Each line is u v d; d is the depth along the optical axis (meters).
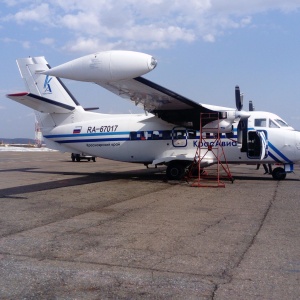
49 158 43.62
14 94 17.91
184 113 17.30
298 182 16.66
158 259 5.95
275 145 16.89
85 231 7.75
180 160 17.34
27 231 7.71
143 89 14.93
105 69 12.87
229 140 17.19
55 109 19.30
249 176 19.61
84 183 16.16
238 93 17.14
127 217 9.16
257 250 6.40
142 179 17.92
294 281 5.01
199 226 8.20
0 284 4.93
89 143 19.12
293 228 8.00
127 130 18.53
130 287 4.83
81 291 4.71
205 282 4.98
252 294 4.61
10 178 18.28
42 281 5.03
